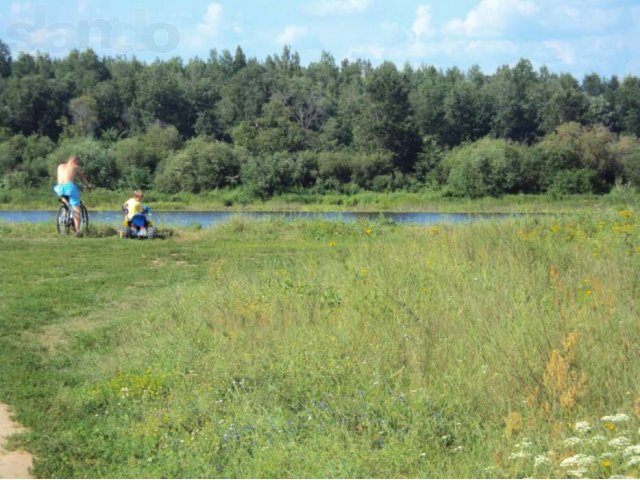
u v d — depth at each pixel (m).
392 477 6.52
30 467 7.08
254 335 10.41
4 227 23.72
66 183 22.84
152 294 14.25
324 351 9.38
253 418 7.91
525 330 8.75
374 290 11.51
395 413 7.61
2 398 8.91
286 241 21.67
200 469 6.98
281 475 6.74
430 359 8.81
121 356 10.44
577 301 9.95
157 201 58.50
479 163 58.16
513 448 6.62
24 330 11.93
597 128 60.59
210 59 107.69
